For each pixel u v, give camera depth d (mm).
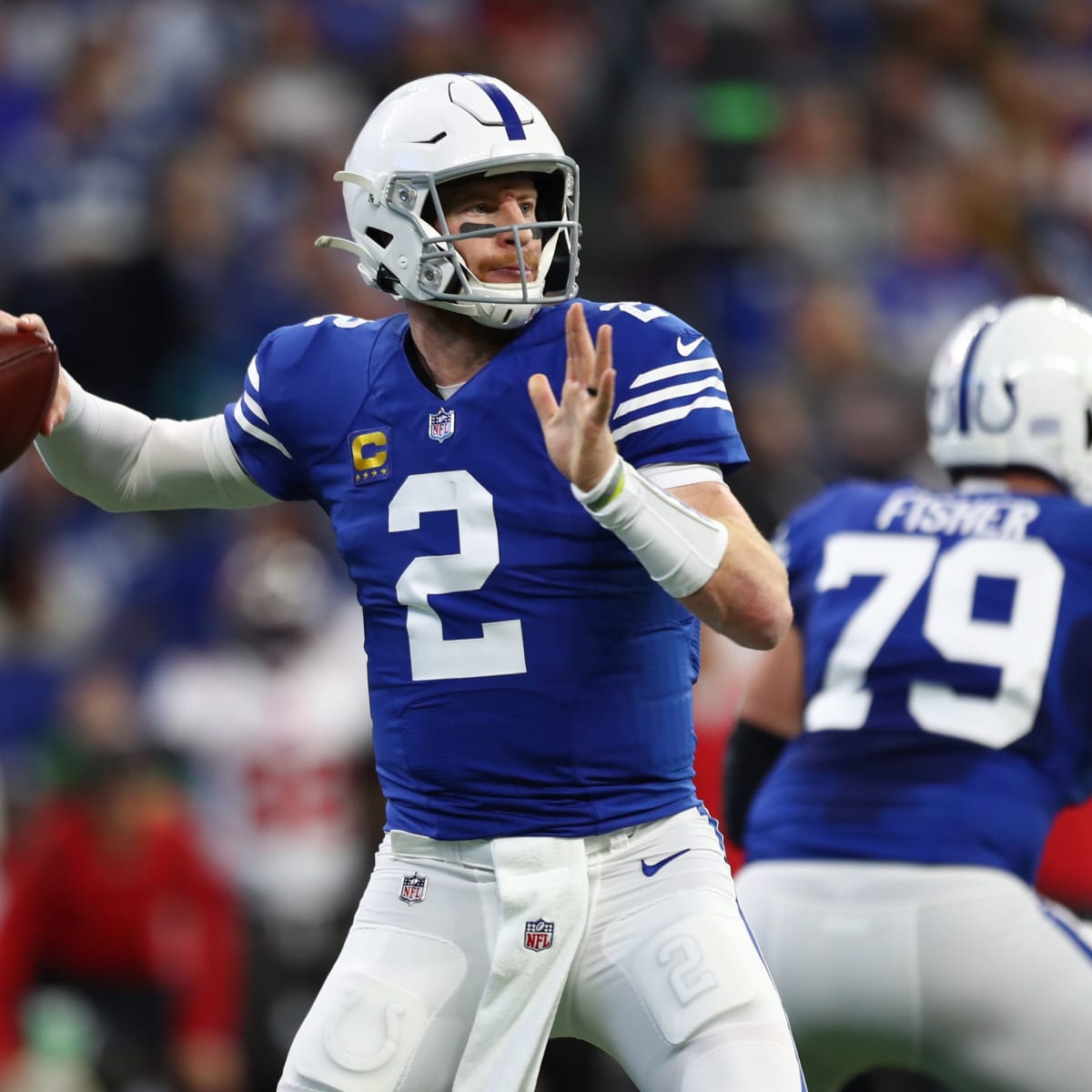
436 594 9992
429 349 10258
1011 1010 11664
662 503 9195
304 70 36344
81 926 19750
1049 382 13055
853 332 32031
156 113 35531
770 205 33750
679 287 31703
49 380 10242
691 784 10312
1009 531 12688
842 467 29453
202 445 10852
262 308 31844
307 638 23141
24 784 22609
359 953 10203
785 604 9484
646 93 36094
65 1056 19797
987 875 11898
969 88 38938
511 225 9891
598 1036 10117
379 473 10172
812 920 12008
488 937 10008
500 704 9914
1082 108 39562
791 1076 9523
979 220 35500
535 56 37562
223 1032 19969
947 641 12383
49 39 37219
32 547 26078
